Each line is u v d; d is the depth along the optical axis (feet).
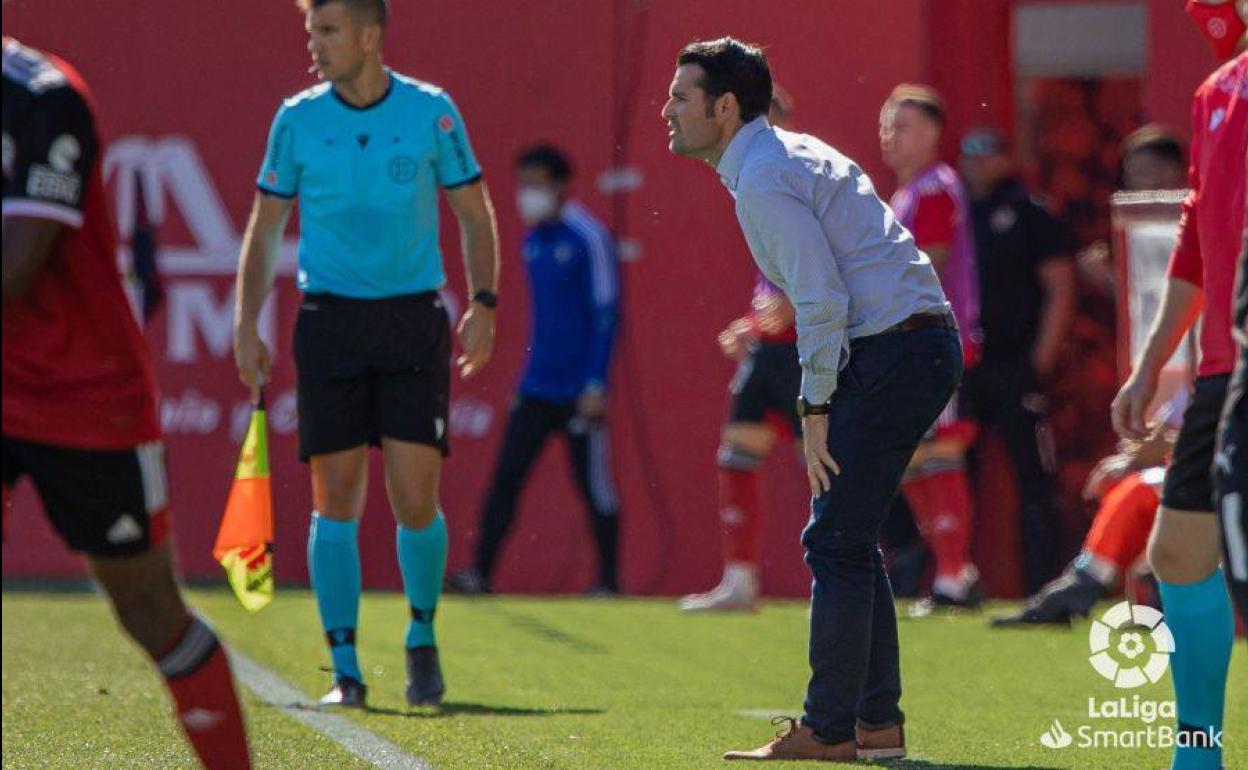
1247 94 56.18
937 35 131.34
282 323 131.44
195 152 132.57
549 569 131.13
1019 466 125.80
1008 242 124.98
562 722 75.72
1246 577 47.34
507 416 129.80
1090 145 142.31
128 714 75.66
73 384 46.65
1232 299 56.03
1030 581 125.49
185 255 132.46
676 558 129.59
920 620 113.19
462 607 120.06
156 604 49.55
